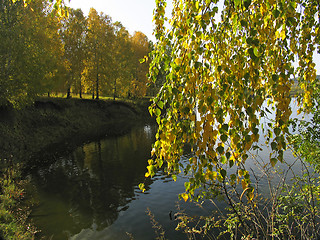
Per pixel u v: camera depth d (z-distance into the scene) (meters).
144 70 38.78
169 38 1.82
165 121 1.75
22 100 13.68
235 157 1.68
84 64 27.53
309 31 1.81
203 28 1.53
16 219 5.94
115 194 7.81
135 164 11.28
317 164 3.10
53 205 6.99
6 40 11.84
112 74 29.73
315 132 2.86
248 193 1.70
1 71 12.09
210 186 2.35
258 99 1.43
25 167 10.48
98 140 17.69
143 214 6.38
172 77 1.70
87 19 28.42
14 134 14.04
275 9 1.36
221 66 1.56
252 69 1.52
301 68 1.89
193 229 3.36
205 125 1.50
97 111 28.45
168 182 8.68
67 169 10.48
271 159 1.50
